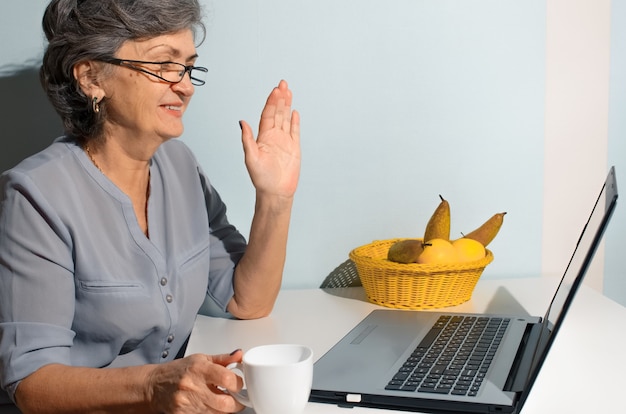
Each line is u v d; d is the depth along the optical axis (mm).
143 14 1194
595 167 1772
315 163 1729
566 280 1243
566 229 1791
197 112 1698
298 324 1413
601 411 967
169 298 1292
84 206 1238
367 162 1736
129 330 1247
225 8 1665
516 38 1722
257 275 1419
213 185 1726
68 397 1078
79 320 1237
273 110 1421
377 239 1763
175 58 1244
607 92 1750
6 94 1657
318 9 1678
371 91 1713
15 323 1146
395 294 1499
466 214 1772
